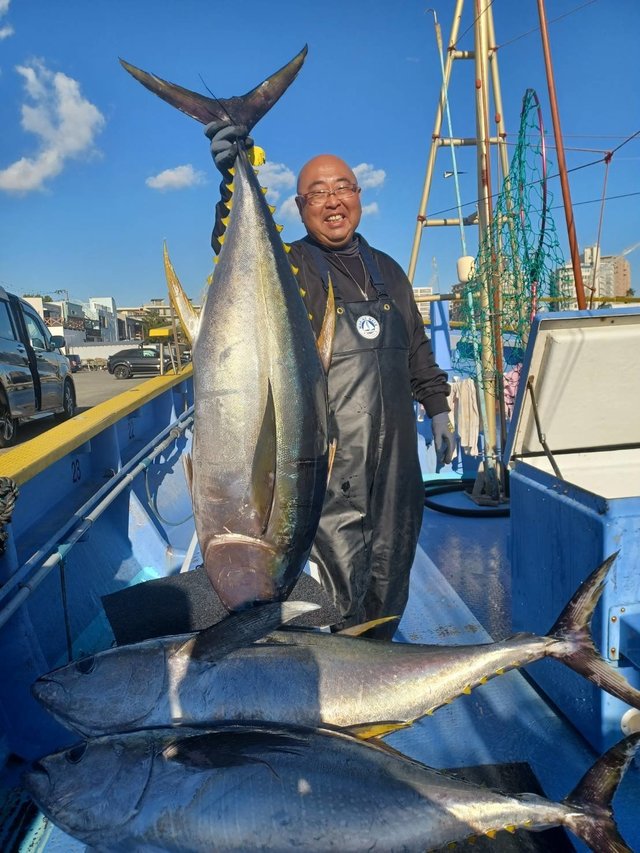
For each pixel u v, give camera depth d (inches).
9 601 79.8
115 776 56.0
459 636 122.9
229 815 54.2
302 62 79.8
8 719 83.1
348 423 91.0
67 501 134.1
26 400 438.3
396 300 103.5
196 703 60.8
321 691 62.7
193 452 64.0
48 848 71.1
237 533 62.7
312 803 55.1
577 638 67.0
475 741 91.4
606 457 121.6
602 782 60.0
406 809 56.4
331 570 91.5
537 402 111.0
